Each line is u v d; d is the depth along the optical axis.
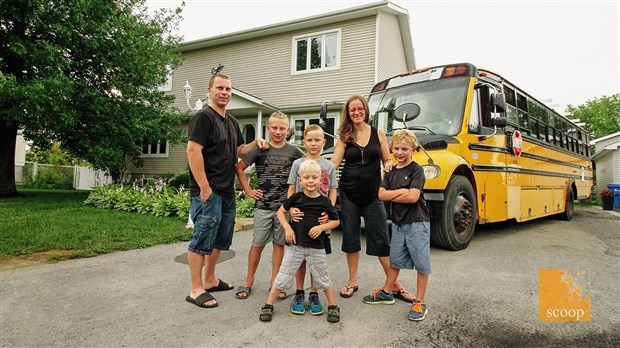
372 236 3.20
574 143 11.02
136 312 2.79
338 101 13.30
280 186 3.30
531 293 3.30
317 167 2.84
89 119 11.07
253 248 3.28
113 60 11.09
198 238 3.01
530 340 2.41
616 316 2.82
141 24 12.03
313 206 2.81
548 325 2.64
